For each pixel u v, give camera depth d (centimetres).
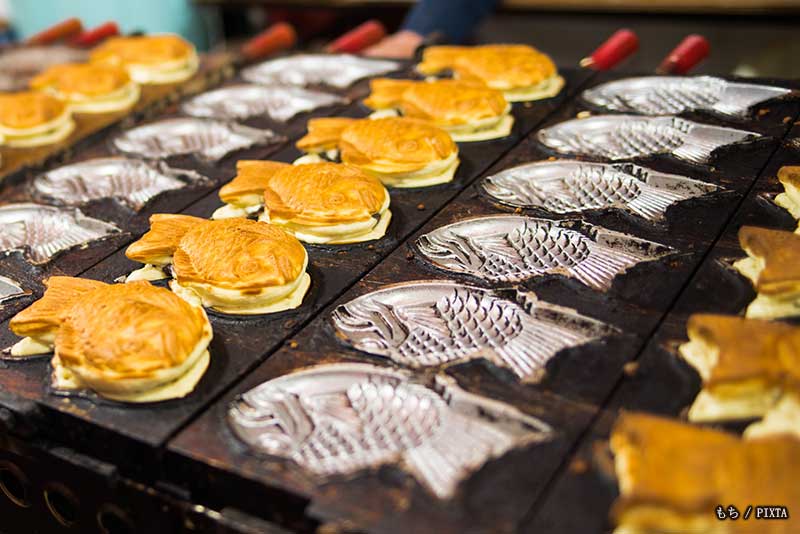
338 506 49
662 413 52
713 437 49
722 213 66
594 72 88
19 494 61
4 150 85
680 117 77
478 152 77
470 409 53
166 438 53
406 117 80
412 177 72
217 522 52
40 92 91
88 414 55
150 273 65
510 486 49
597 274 62
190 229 65
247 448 52
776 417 51
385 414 54
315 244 67
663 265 62
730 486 47
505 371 55
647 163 73
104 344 55
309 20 167
